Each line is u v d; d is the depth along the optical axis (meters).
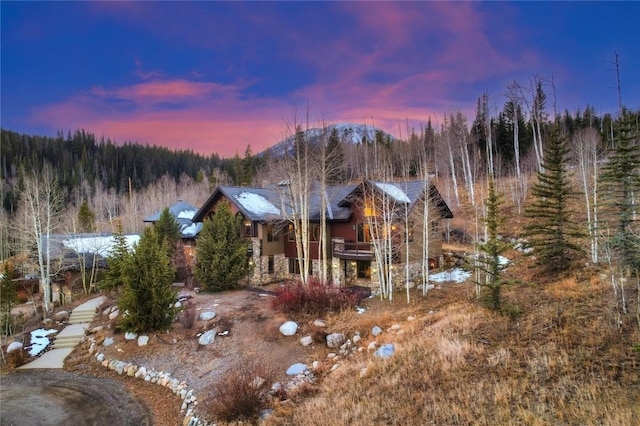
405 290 25.95
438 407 10.39
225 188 34.97
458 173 58.88
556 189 20.11
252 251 32.69
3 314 23.50
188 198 89.75
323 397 13.02
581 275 18.36
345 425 10.77
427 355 13.66
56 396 16.75
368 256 26.80
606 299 14.38
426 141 62.16
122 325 21.16
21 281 38.53
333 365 16.45
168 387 16.83
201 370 17.52
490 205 17.75
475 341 13.66
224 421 12.85
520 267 23.48
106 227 73.62
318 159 29.11
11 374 19.42
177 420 14.33
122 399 16.30
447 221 37.91
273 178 32.84
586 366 10.54
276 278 33.66
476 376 11.52
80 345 22.70
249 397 13.34
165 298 21.19
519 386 10.45
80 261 34.03
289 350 18.50
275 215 32.22
